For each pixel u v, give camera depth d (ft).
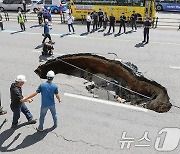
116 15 74.64
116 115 28.19
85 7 76.13
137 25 71.82
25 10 96.84
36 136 24.77
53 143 23.94
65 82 36.32
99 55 45.01
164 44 53.47
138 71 37.76
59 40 56.44
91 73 40.27
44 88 22.95
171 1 97.09
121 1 72.74
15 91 23.31
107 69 39.86
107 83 37.60
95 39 57.06
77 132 25.39
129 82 36.96
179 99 31.50
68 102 30.78
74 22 77.10
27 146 23.53
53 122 26.73
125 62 40.14
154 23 75.41
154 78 37.06
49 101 23.58
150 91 34.55
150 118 27.63
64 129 25.76
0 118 27.55
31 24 73.97
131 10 72.69
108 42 54.60
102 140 24.34
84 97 32.04
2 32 65.10
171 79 36.86
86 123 26.78
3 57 46.26
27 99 23.26
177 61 43.73
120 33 62.39
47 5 93.61
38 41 56.13
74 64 42.37
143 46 51.85
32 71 39.93
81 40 56.29
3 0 98.78
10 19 82.69
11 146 23.50
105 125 26.48
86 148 23.36
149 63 42.68
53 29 67.15
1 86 35.14
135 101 33.96
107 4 74.13
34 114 28.27
